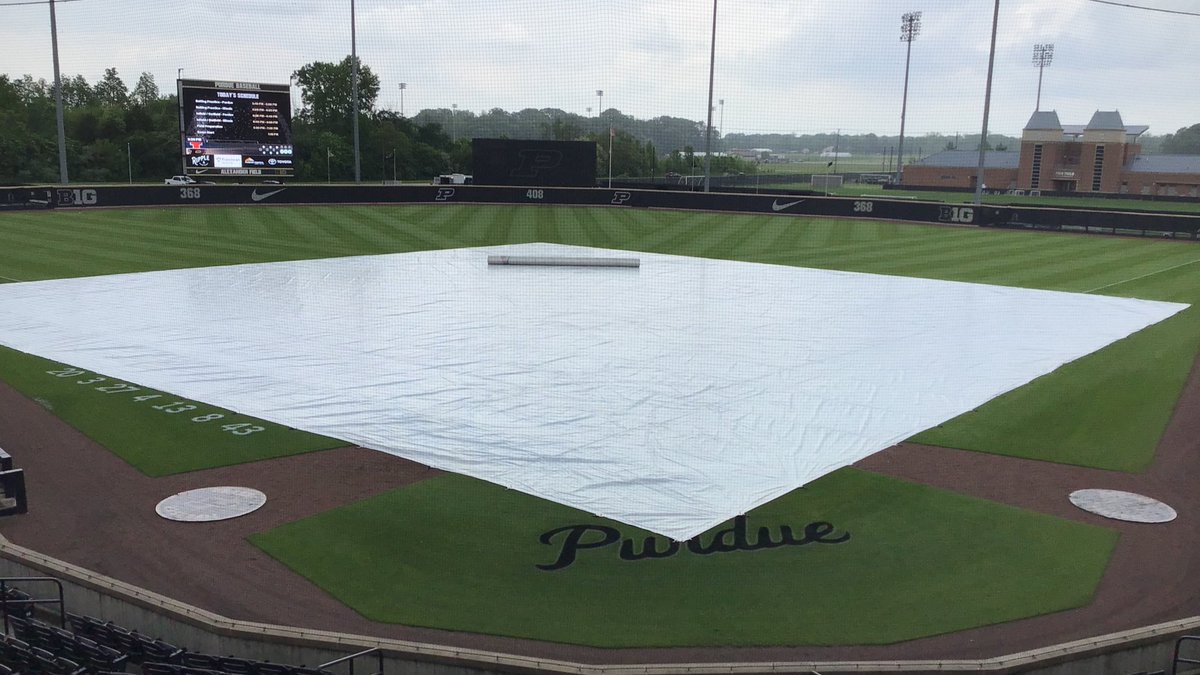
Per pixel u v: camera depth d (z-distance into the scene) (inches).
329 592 371.6
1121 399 661.3
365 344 769.6
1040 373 724.7
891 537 428.8
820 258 1362.0
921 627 350.3
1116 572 399.2
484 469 501.0
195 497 465.1
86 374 677.9
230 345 760.3
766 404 622.2
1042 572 398.0
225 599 365.4
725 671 295.0
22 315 862.5
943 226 1822.1
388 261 1258.6
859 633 345.1
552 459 514.6
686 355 748.0
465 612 356.2
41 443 541.0
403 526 431.2
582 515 444.5
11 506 446.9
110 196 1812.3
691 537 422.9
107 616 354.3
